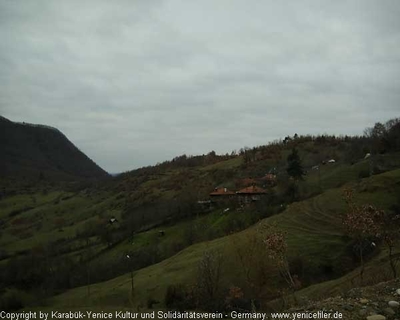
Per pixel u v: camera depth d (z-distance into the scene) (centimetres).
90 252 9506
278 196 8950
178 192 13788
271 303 2505
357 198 6091
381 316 846
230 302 3281
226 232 7900
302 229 5662
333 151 15175
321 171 11275
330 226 5497
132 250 8794
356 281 2622
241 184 12519
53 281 7519
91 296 5756
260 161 15975
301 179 9919
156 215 11319
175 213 10812
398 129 10831
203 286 3925
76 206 16338
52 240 11506
